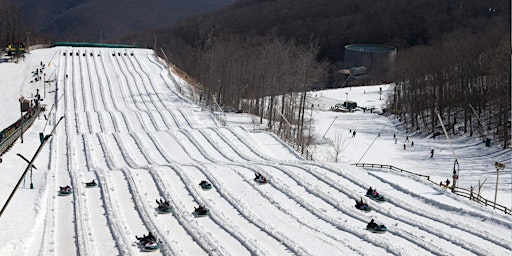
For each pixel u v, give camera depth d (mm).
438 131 183000
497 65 181750
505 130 155375
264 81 176500
